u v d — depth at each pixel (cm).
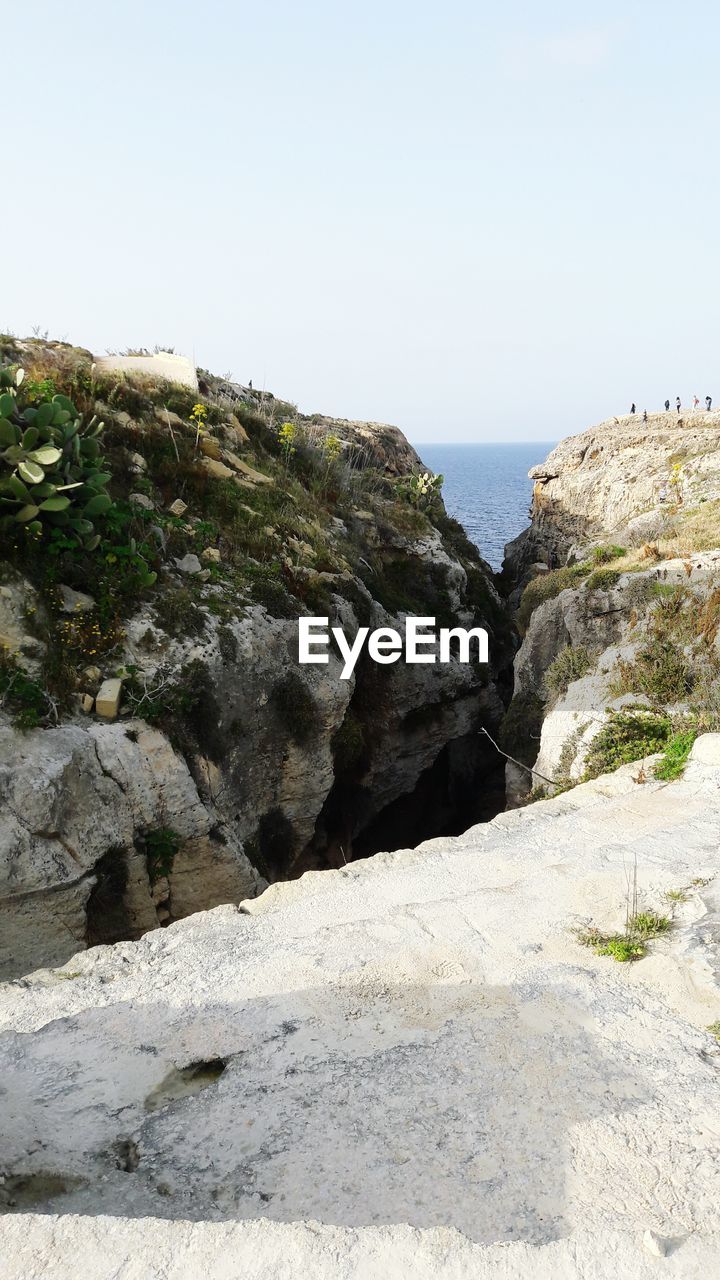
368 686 1712
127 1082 470
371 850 1812
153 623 1212
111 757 1030
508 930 606
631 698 1218
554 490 3328
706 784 884
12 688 1007
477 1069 458
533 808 892
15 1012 542
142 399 1719
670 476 2705
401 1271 300
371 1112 430
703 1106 423
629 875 679
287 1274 295
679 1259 318
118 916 1028
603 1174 379
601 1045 475
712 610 1274
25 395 1359
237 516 1580
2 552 1121
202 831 1116
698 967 546
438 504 2809
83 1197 391
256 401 2586
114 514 1293
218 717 1212
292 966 571
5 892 880
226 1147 415
